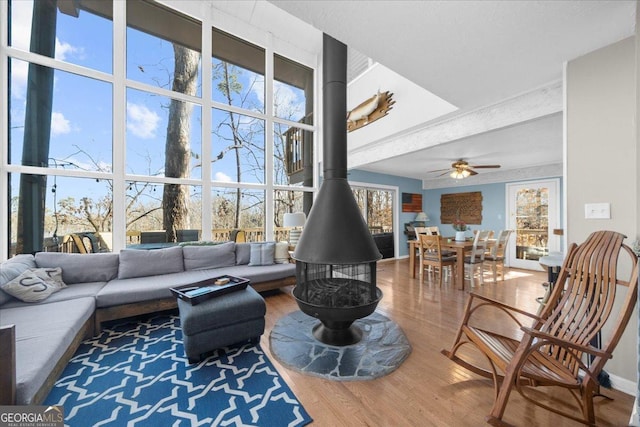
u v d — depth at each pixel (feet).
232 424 4.66
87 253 10.25
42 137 10.66
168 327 8.73
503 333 8.13
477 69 6.89
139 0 12.66
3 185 10.00
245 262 12.89
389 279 14.99
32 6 10.59
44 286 7.86
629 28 5.37
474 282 14.29
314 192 18.45
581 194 6.24
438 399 5.30
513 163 17.21
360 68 16.42
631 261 5.51
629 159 5.57
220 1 14.25
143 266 10.41
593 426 4.41
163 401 5.22
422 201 24.66
